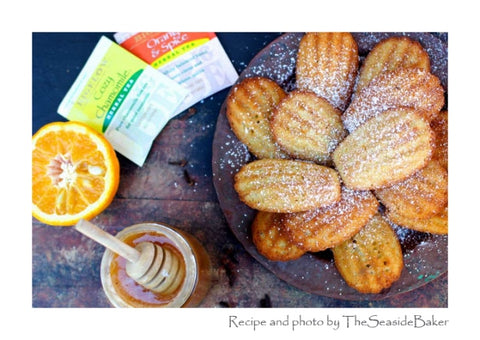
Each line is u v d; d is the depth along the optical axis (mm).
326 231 344
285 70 366
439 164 348
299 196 337
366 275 350
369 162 332
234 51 395
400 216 351
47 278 393
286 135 348
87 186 366
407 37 359
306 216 347
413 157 328
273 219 357
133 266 307
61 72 396
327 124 348
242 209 357
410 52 356
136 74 390
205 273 369
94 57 390
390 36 366
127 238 339
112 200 392
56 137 365
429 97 340
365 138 334
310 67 357
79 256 394
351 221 342
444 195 344
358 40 367
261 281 390
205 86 393
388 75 343
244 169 348
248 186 347
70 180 366
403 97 340
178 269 335
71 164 366
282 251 354
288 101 346
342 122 349
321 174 336
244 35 394
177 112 392
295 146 351
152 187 393
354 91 365
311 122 348
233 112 354
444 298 383
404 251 359
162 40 395
